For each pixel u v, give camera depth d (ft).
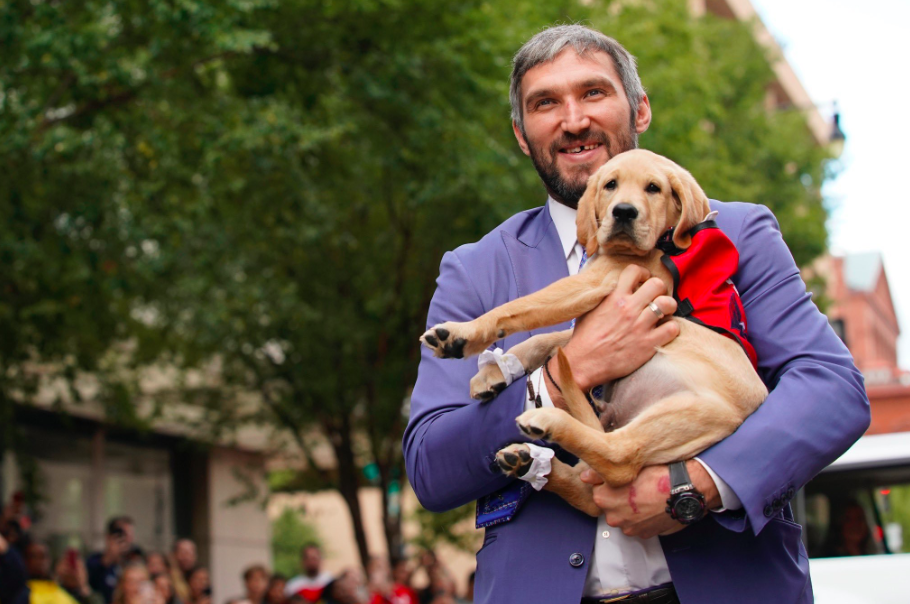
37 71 29.91
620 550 8.05
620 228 8.65
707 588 7.70
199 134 31.32
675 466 7.57
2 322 34.42
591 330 8.34
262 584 34.91
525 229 9.67
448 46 33.99
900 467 17.29
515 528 8.24
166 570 32.42
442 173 36.06
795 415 7.71
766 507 7.44
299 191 36.27
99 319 37.11
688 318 8.41
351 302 46.26
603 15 44.52
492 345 9.15
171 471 62.18
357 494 48.01
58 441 52.26
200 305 42.14
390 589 38.52
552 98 9.59
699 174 46.16
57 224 33.96
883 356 207.82
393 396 46.42
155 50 29.81
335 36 33.96
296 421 48.73
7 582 21.42
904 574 16.37
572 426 7.58
